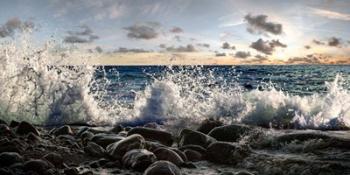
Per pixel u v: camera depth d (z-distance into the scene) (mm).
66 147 5574
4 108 8648
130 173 4551
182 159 5125
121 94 14570
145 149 5145
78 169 4676
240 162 5035
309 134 5898
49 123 8797
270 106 8898
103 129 7676
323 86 21594
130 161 4797
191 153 5383
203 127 7414
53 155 4668
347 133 7598
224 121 8836
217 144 5328
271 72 39875
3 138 5508
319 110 8734
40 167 4215
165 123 8547
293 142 5773
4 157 4438
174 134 7539
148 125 8195
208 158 5293
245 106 9055
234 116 8945
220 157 5176
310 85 22266
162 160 4797
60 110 8945
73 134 6922
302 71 43938
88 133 6484
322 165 4488
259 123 8742
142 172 4598
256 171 4727
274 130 7906
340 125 8359
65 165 4672
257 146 6000
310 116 8625
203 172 4703
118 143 5273
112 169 4734
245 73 36562
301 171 4453
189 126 8219
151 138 6176
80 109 9078
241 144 5773
